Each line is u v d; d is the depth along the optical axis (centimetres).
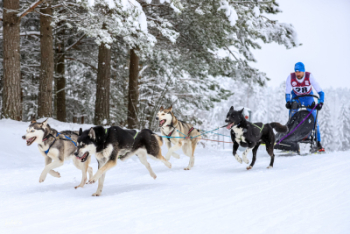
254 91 1762
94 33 1055
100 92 1368
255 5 1416
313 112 925
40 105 1252
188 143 770
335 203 382
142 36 1014
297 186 489
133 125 1545
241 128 693
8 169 694
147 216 338
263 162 834
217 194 447
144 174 661
